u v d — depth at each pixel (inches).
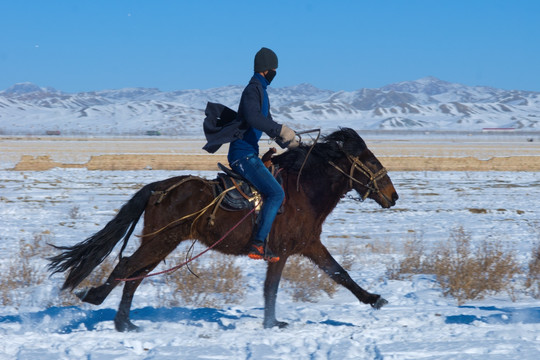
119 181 1374.3
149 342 285.6
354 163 337.7
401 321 331.3
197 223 324.2
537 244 626.8
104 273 435.8
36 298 398.6
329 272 348.8
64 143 4010.8
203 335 299.3
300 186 331.3
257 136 331.9
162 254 324.8
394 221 821.9
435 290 429.1
